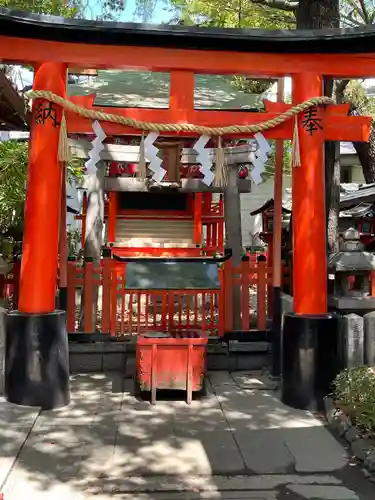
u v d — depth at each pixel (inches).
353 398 168.7
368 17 457.7
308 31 193.8
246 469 143.6
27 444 158.1
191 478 138.0
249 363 250.2
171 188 339.6
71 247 494.0
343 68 206.4
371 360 199.2
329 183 304.5
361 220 366.9
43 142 197.3
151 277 244.7
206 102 365.1
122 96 365.7
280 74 209.0
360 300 207.8
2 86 201.8
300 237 205.0
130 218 419.5
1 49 193.3
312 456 152.0
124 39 195.2
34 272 196.5
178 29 192.2
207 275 247.0
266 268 264.4
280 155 240.4
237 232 306.2
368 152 381.1
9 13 181.6
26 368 189.2
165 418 182.7
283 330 203.6
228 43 198.2
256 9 426.6
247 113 211.0
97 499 127.0
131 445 158.6
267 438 165.2
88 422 177.6
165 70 207.8
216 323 291.0
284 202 474.6
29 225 197.5
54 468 142.6
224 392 215.0
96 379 232.1
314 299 201.6
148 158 207.8
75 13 404.5
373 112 413.7
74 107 198.1
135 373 223.1
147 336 208.8
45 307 197.8
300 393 193.0
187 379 199.8
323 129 207.2
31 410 183.6
